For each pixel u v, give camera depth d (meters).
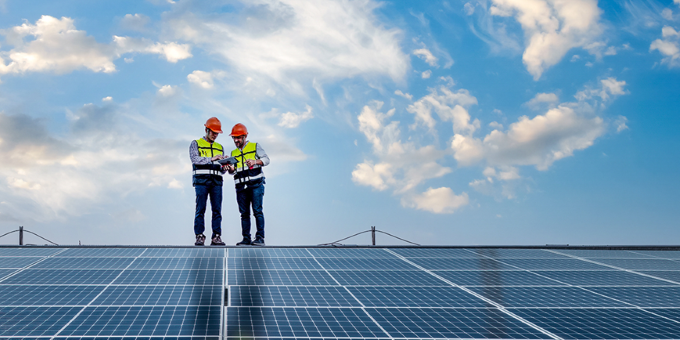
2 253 9.88
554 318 6.41
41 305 6.25
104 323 5.59
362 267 9.24
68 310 6.06
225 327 5.57
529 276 8.92
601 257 11.26
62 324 5.54
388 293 7.41
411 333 5.66
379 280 8.23
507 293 7.66
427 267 9.45
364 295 7.23
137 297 6.67
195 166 13.22
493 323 6.12
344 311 6.40
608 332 5.89
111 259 9.27
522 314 6.56
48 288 7.09
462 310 6.64
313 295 7.12
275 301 6.73
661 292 7.96
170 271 8.29
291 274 8.39
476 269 9.43
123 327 5.46
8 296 6.65
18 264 8.76
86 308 6.14
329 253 10.55
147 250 10.32
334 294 7.22
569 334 5.78
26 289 7.02
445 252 11.27
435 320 6.16
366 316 6.23
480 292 7.66
